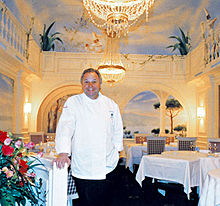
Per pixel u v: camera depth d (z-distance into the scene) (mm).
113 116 1820
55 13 7930
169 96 10523
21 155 1437
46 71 7898
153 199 3982
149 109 10680
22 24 6613
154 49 8734
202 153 4637
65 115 1666
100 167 1678
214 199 2180
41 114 8750
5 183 1303
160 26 8289
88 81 1709
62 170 1420
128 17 5430
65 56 7973
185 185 3645
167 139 7781
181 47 8477
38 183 1589
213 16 6543
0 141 1359
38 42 7793
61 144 1532
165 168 3900
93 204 1679
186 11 7523
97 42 8570
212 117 6645
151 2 5383
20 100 6535
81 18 8164
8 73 5770
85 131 1676
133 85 8055
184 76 8039
